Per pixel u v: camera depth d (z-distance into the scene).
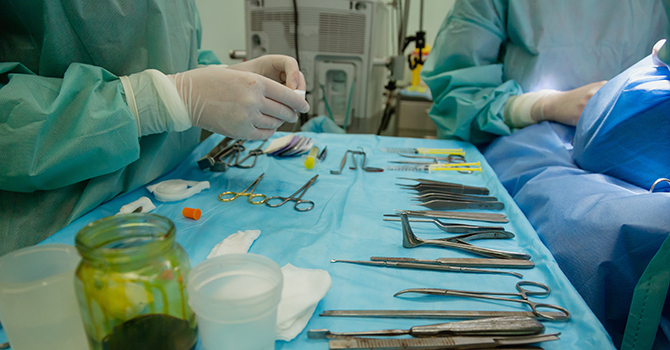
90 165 0.76
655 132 0.85
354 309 0.56
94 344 0.39
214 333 0.40
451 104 1.64
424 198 0.96
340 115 2.13
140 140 0.98
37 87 0.70
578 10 1.51
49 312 0.40
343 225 0.81
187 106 0.86
